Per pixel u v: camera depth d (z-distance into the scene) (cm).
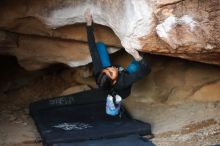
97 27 548
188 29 437
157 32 450
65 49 604
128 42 478
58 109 623
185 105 614
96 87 679
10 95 700
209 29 432
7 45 609
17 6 554
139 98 643
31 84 713
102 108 625
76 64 614
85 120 587
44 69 711
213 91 611
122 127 551
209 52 455
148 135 545
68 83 702
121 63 643
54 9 540
